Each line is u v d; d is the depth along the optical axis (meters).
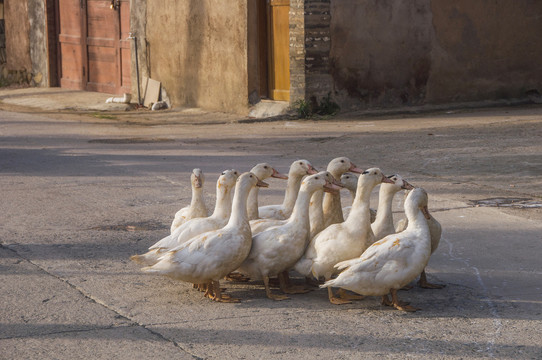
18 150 13.38
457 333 5.18
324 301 5.94
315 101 16.81
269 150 12.99
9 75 25.83
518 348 4.90
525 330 5.21
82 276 6.54
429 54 17.97
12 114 19.08
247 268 6.06
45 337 5.14
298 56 16.59
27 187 10.23
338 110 17.08
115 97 21.17
